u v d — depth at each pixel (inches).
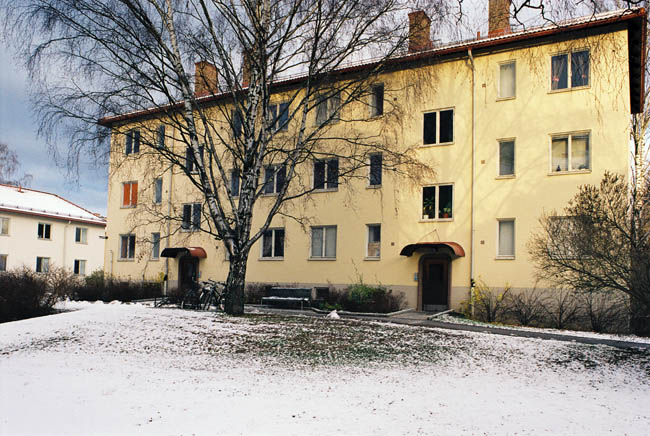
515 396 310.0
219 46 577.3
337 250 950.4
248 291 1011.9
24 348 441.7
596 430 247.1
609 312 693.9
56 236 1834.4
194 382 324.2
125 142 610.5
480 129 847.1
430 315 799.7
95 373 349.7
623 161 738.8
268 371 356.8
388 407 277.0
